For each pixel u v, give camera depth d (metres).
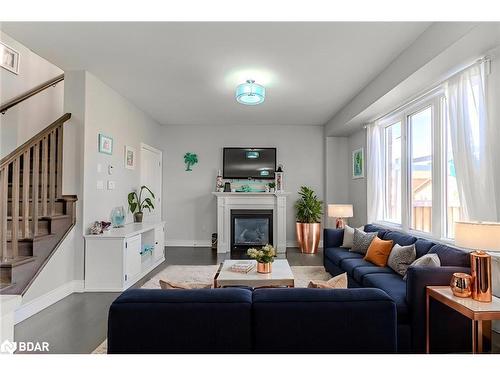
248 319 1.54
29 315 2.99
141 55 3.39
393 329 1.56
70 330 2.66
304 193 6.41
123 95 4.79
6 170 2.81
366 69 3.76
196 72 3.85
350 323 1.55
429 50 2.80
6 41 3.84
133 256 4.07
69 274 3.66
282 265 3.49
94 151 4.01
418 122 4.11
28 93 3.89
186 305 1.54
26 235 3.05
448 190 3.49
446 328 2.24
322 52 3.30
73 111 3.77
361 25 2.77
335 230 4.70
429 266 2.38
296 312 1.54
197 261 5.37
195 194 6.81
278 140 6.81
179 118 6.25
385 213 5.04
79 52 3.33
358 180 6.02
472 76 2.87
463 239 2.12
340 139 6.63
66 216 3.55
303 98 4.93
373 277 2.93
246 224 6.57
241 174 6.73
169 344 1.52
